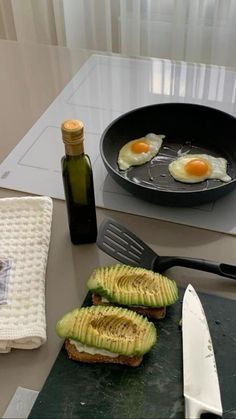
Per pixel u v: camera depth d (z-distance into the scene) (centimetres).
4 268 74
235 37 156
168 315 68
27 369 65
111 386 61
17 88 116
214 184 86
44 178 92
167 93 112
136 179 88
